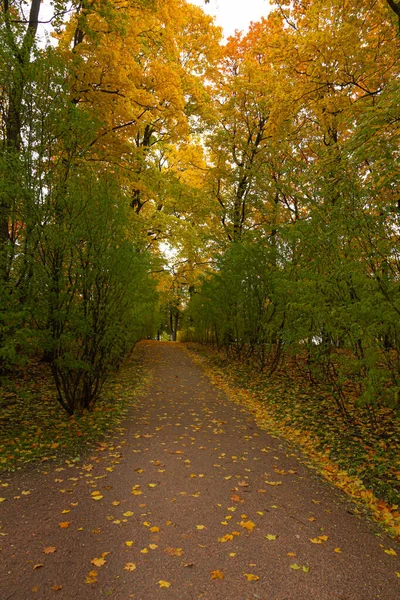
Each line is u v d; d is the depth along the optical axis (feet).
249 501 11.67
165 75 32.32
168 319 123.34
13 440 16.25
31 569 7.93
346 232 16.46
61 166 18.40
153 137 51.72
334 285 17.21
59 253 17.78
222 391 30.71
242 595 7.38
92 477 13.04
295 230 21.79
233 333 42.98
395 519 11.02
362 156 15.81
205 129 49.39
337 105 26.14
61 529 9.57
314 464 15.57
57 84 17.61
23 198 16.43
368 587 7.82
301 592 7.55
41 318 17.02
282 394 27.07
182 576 7.89
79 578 7.71
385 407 20.88
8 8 25.55
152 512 10.67
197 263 64.69
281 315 30.68
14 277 16.98
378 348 15.51
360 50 24.09
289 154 38.47
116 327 21.42
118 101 29.25
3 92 17.24
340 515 11.16
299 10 33.09
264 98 45.73
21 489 11.89
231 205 55.88
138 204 46.29
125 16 25.45
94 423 19.24
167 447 16.49
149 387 30.63
